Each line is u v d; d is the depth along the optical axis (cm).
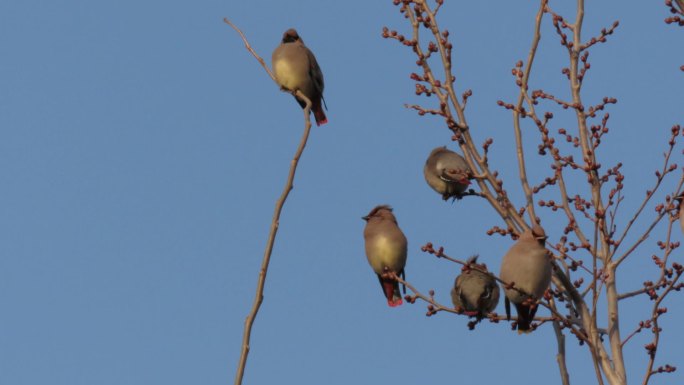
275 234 795
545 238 1078
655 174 1048
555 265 1066
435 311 1073
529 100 1123
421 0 1138
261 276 775
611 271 1046
